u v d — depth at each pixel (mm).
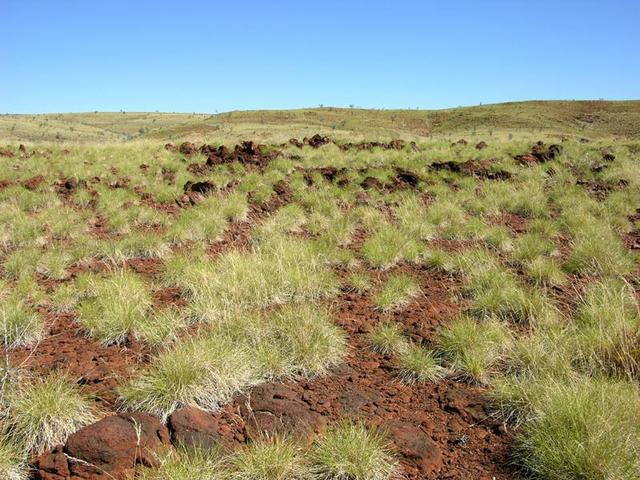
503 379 4582
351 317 6191
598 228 9445
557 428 3533
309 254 7766
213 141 26672
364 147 22562
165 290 6961
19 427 3648
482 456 3752
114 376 4633
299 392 4461
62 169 16516
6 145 21703
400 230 9797
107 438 3492
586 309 5691
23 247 8859
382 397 4500
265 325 5336
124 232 10219
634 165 16797
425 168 16906
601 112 114125
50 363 4875
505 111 119062
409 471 3559
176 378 4160
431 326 5871
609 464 3213
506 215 11898
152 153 20734
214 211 11062
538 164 17297
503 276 6863
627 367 4332
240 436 3754
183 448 3502
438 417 4227
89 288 6523
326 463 3420
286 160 17797
